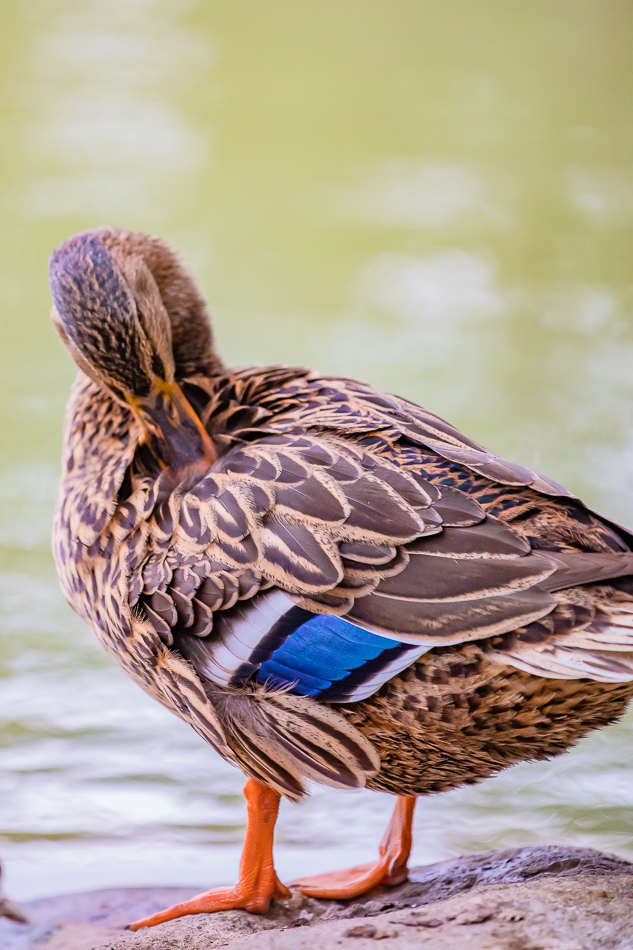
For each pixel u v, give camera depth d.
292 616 5.67
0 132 25.16
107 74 29.36
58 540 6.81
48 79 28.73
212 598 5.85
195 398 7.06
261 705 5.85
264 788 6.49
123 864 7.77
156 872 7.67
